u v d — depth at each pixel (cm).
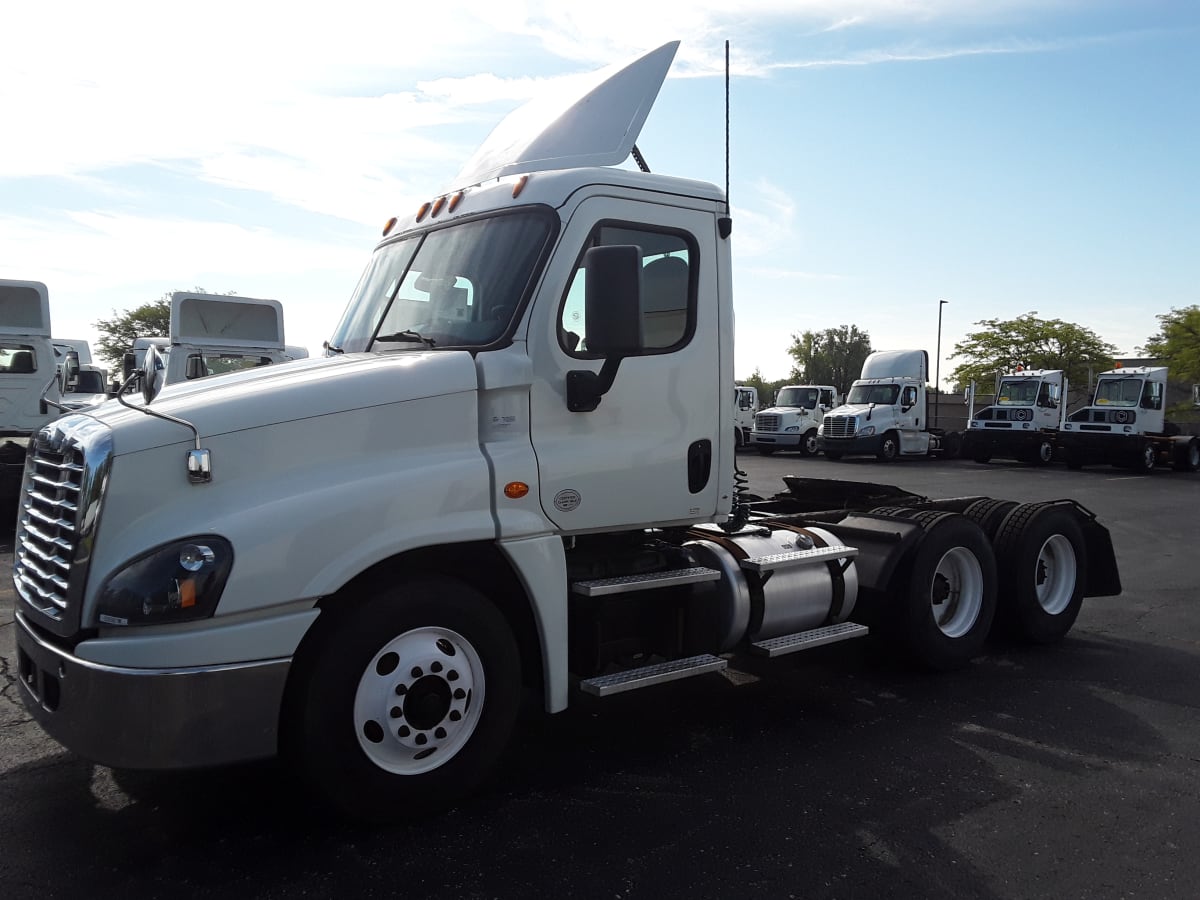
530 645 412
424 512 363
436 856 349
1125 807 404
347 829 369
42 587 350
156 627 318
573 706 529
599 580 425
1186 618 775
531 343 398
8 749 452
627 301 362
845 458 3180
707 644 462
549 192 413
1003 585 662
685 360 449
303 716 343
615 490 421
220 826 372
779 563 498
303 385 360
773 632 510
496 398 391
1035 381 2947
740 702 542
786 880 337
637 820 383
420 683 365
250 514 331
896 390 2984
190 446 333
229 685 324
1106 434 2680
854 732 494
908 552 576
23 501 393
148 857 347
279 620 332
